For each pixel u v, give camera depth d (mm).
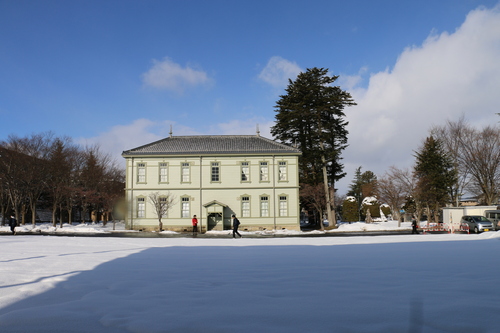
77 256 13336
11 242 20406
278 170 45375
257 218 44594
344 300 6258
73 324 5047
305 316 5309
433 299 6250
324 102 51094
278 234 39031
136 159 45344
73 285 7750
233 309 5711
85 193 53375
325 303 6059
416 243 20234
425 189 53844
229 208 44688
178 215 44531
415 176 53094
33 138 49781
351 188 100250
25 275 8852
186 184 44906
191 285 7742
